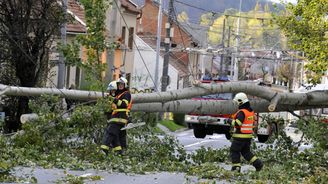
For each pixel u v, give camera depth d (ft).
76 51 70.03
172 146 68.39
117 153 60.18
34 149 59.06
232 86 72.23
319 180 48.44
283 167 56.29
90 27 68.69
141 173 51.49
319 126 65.62
